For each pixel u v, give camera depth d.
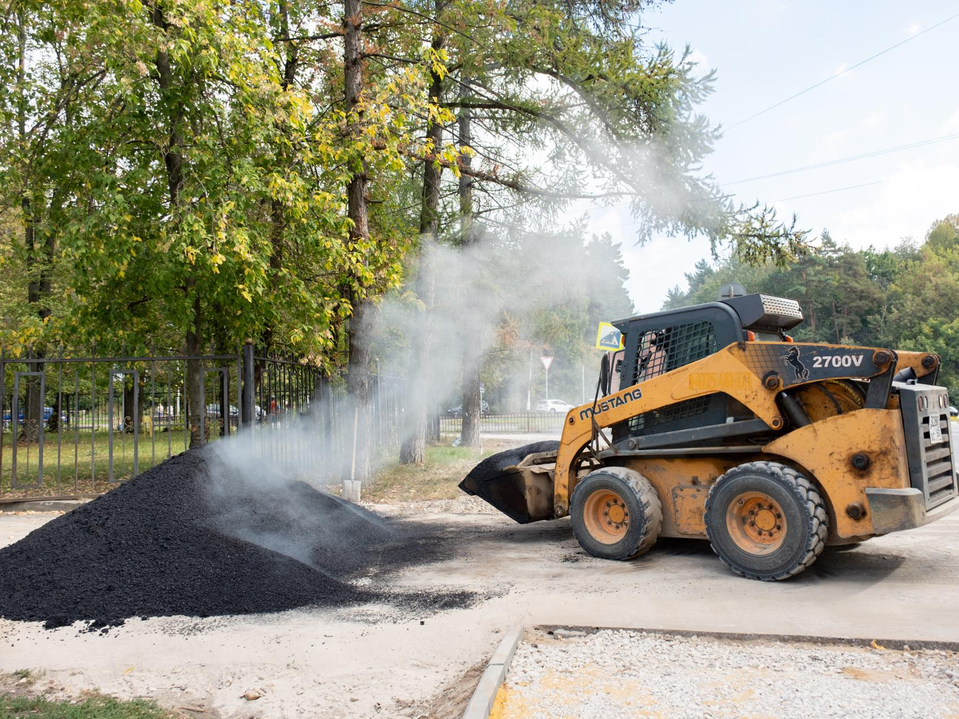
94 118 10.88
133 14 9.64
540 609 4.98
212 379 12.02
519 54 12.36
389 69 12.98
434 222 15.34
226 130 11.12
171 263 10.12
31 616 5.07
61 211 11.42
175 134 10.94
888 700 3.30
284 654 4.25
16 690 3.87
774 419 5.89
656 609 4.91
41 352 15.77
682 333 6.65
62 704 3.60
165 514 6.31
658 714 3.21
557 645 4.20
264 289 10.72
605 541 6.65
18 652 4.43
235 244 9.67
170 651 4.38
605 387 7.34
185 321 11.09
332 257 10.38
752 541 5.82
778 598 5.14
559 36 12.63
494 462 8.48
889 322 56.03
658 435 6.62
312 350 11.46
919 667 3.70
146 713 3.48
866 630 4.32
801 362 5.77
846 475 5.47
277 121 10.68
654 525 6.45
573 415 7.25
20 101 10.95
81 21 10.07
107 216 9.86
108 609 5.09
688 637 4.29
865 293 57.81
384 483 12.24
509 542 7.63
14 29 11.10
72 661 4.26
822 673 3.66
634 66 12.99
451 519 9.21
